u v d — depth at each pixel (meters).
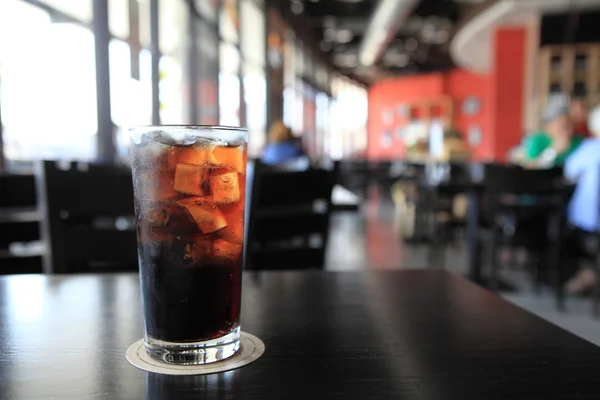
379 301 0.86
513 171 3.55
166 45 5.34
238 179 0.62
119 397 0.50
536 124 8.90
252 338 0.68
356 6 10.91
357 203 2.30
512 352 0.62
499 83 10.13
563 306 3.66
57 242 1.36
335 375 0.56
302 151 5.77
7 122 3.22
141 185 0.60
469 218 4.18
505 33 10.02
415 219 6.22
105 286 0.96
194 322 0.59
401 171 7.72
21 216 1.70
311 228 1.70
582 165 3.67
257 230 1.58
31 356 0.61
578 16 8.60
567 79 8.75
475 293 0.92
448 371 0.57
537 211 3.65
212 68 6.45
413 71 18.05
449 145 7.34
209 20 6.33
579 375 0.56
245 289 0.94
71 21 3.81
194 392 0.51
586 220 3.64
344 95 18.44
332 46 14.84
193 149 0.58
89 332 0.69
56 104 3.66
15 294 0.90
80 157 3.88
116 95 4.21
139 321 0.74
